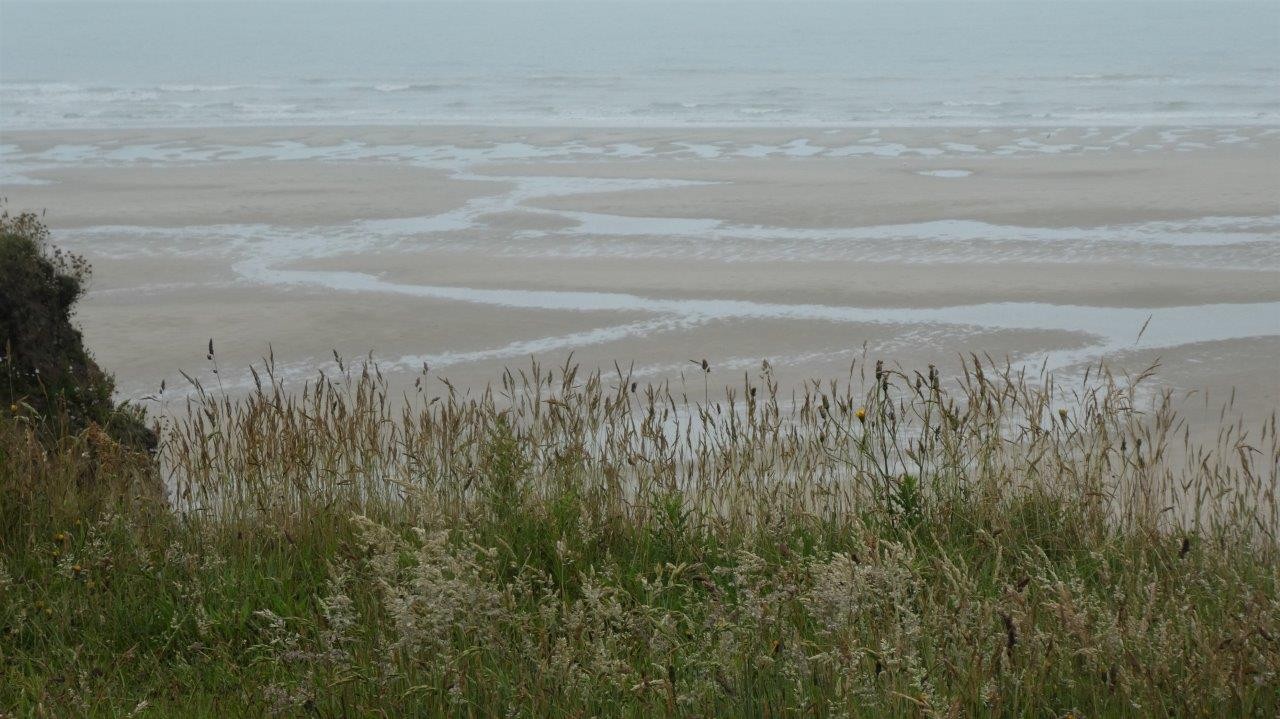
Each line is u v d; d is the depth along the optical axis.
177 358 18.06
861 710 3.66
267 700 4.13
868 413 6.62
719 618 4.07
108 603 5.11
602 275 23.19
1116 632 3.94
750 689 3.89
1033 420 6.32
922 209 29.28
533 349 18.33
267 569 5.40
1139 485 6.15
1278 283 21.47
